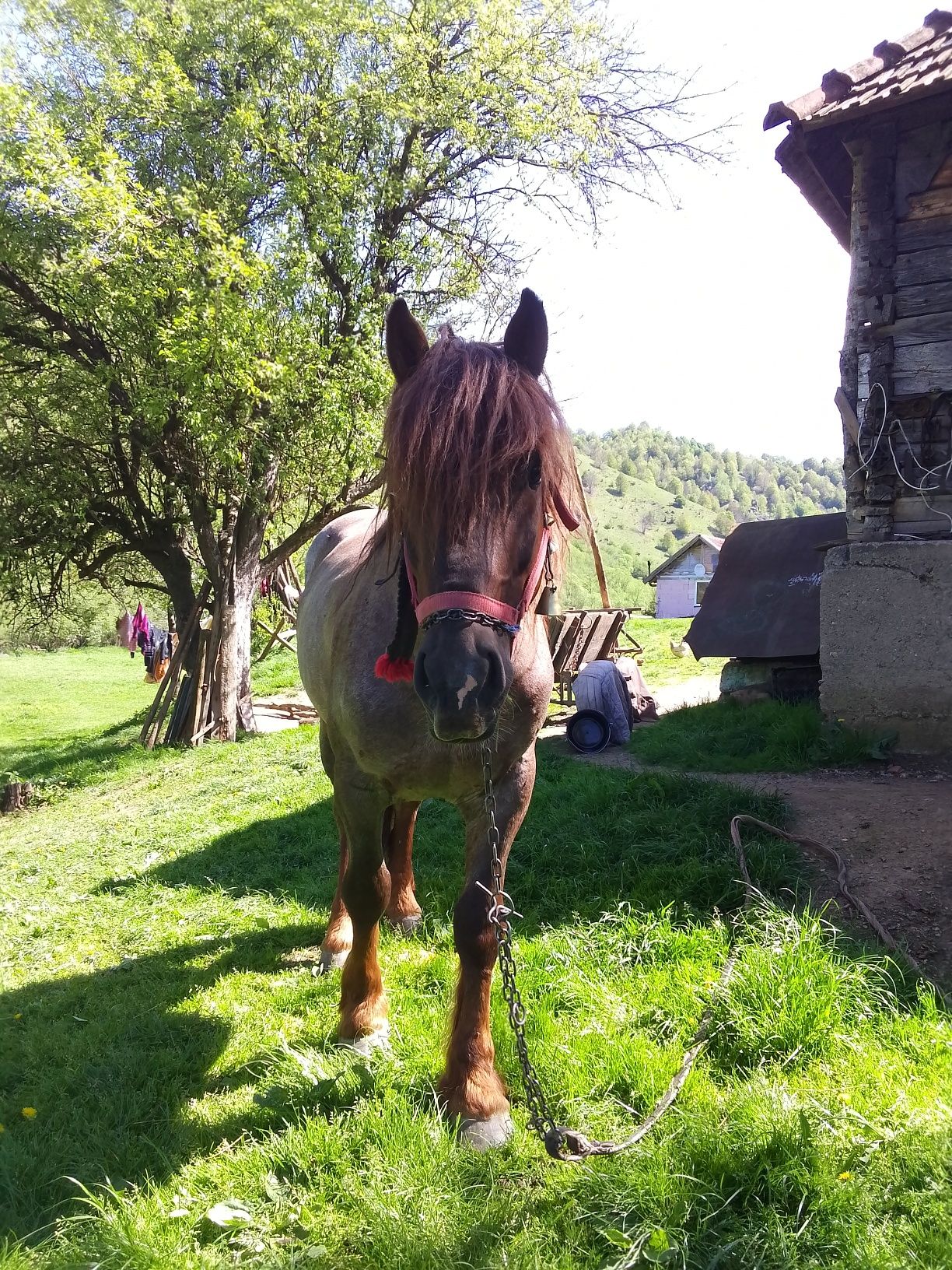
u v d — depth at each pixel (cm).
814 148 605
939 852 382
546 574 242
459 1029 241
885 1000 277
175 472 1190
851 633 592
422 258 1250
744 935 320
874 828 421
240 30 1116
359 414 1145
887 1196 194
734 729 671
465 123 1141
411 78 1159
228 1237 196
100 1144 237
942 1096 225
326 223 1091
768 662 784
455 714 177
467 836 261
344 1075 254
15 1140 242
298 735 1090
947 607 557
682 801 482
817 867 387
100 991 357
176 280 987
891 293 577
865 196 584
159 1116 255
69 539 1305
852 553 589
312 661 338
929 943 315
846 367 603
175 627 1961
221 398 1030
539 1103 223
